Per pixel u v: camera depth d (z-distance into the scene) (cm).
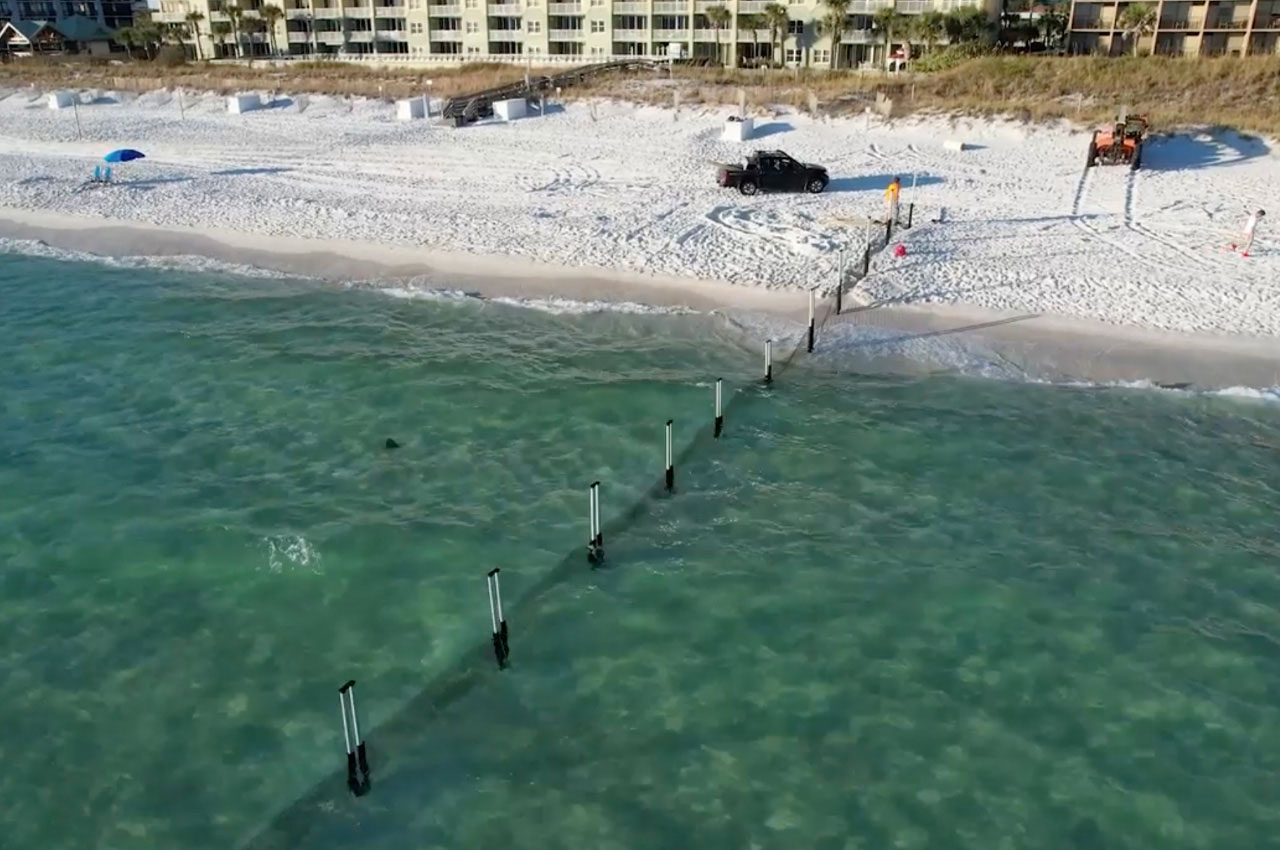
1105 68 5228
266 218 3516
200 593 1531
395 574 1574
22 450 1945
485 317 2617
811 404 2120
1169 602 1491
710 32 7950
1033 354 2306
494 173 4141
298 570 1582
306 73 7200
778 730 1272
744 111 5034
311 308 2700
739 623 1465
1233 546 1620
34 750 1252
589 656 1403
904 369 2267
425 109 5544
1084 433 1983
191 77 6981
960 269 2820
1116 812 1148
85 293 2830
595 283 2820
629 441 1978
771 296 2684
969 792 1178
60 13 12194
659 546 1648
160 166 4428
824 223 3281
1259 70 4881
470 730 1277
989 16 7394
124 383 2239
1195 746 1236
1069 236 3111
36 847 1124
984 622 1455
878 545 1642
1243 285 2655
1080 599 1501
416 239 3234
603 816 1152
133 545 1644
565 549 1636
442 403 2139
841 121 4819
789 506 1756
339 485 1825
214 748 1253
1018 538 1653
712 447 1953
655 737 1263
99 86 6838
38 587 1546
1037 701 1311
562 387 2214
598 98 5428
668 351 2395
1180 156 4069
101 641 1436
